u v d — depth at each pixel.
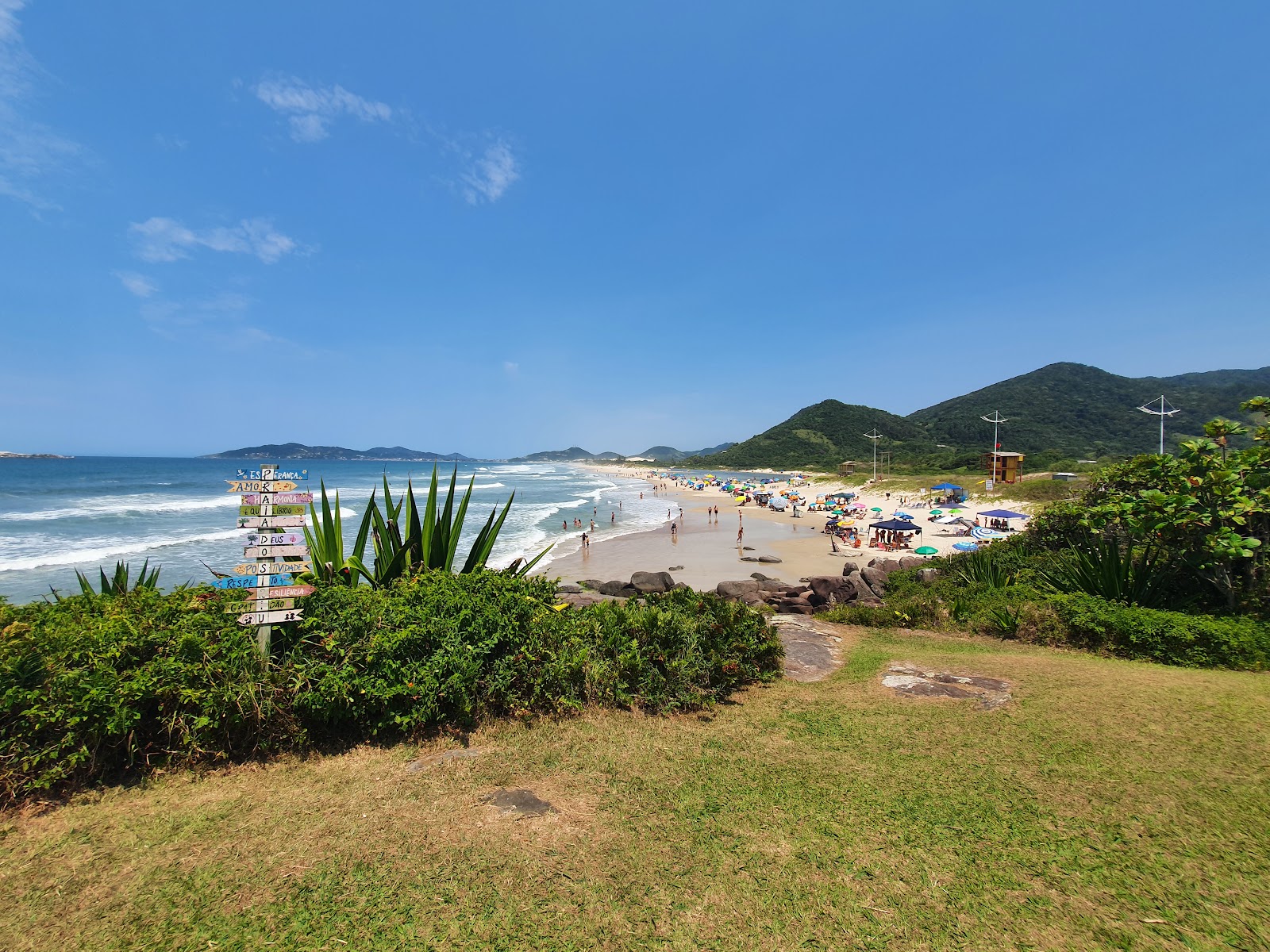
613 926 2.49
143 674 3.56
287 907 2.57
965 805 3.42
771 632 6.29
